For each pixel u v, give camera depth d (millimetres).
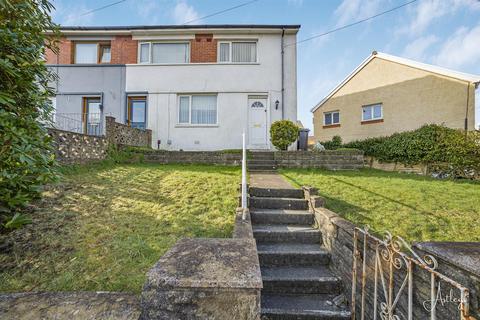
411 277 1483
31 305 1262
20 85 2346
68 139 5777
